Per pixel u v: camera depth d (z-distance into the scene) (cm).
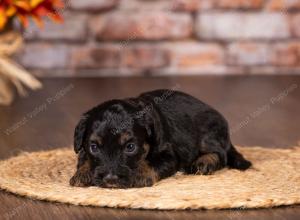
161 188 351
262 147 471
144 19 823
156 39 827
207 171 388
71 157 430
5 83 637
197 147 399
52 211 324
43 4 598
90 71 826
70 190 349
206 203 322
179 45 828
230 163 407
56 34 815
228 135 412
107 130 354
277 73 831
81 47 822
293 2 831
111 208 326
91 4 815
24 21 596
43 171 395
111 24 820
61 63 822
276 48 831
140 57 827
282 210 324
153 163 370
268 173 387
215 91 704
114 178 347
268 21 831
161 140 372
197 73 830
